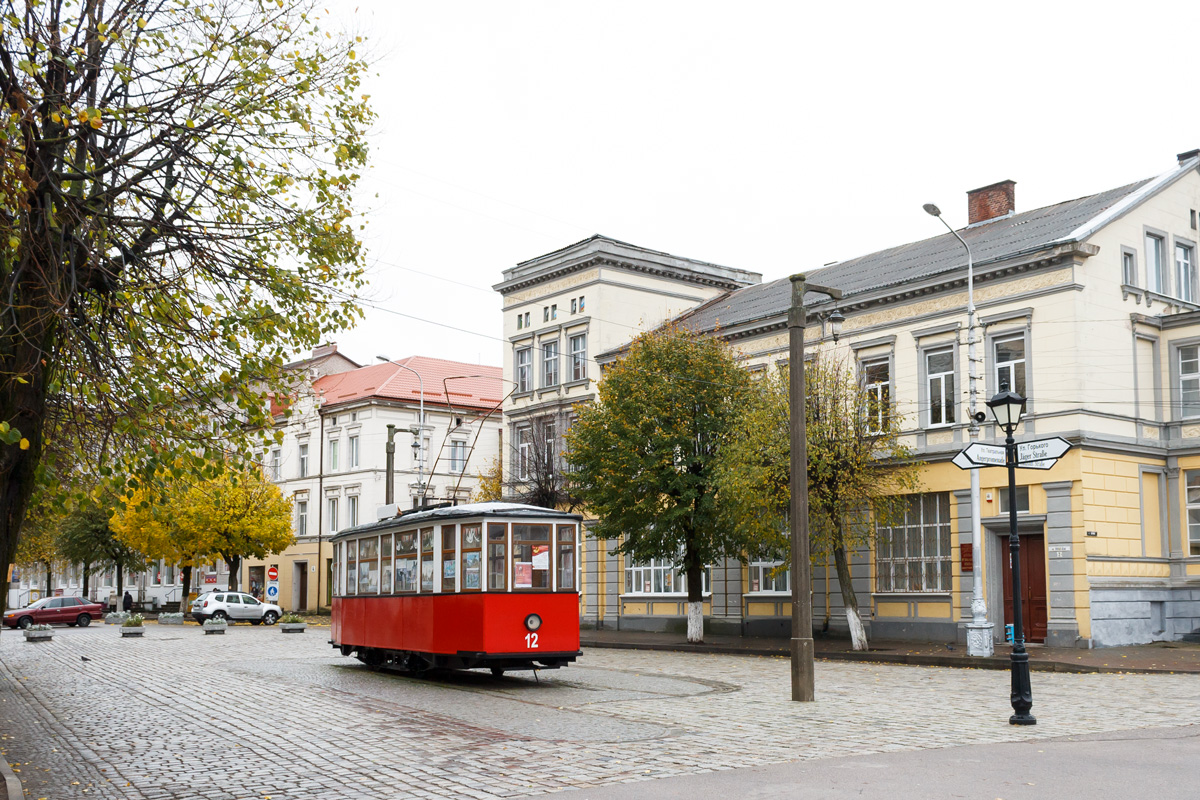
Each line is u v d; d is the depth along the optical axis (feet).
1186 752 36.04
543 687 64.64
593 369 147.23
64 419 38.17
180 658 93.61
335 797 31.71
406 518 74.28
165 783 34.40
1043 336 93.25
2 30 33.58
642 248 151.33
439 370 215.51
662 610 133.28
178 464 38.11
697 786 31.53
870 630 106.11
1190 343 96.17
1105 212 95.76
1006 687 62.75
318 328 40.83
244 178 39.22
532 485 142.72
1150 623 93.61
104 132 36.37
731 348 115.14
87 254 35.12
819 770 33.76
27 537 186.91
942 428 100.78
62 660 93.04
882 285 106.32
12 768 37.63
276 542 182.39
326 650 104.27
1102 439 90.99
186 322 37.63
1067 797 28.68
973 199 120.88
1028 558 94.94
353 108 41.55
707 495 106.11
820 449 89.66
